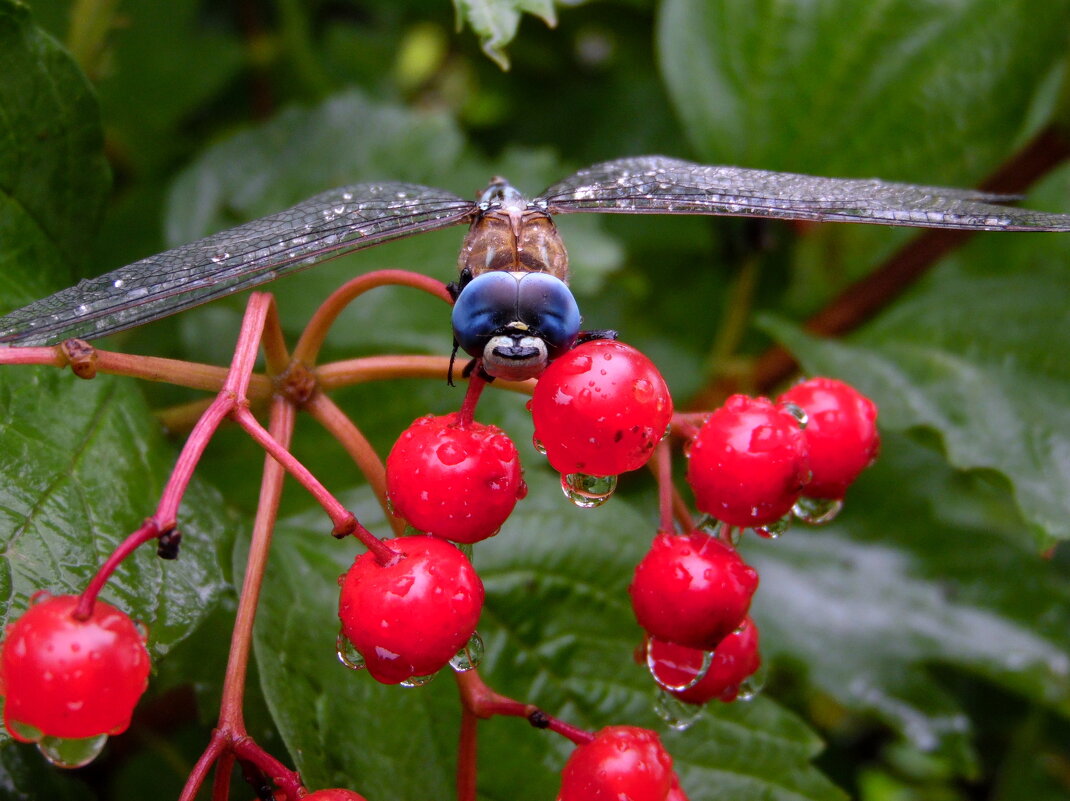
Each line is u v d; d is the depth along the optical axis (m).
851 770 0.19
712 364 0.18
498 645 0.13
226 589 0.12
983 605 0.17
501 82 0.23
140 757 0.15
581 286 0.16
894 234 0.17
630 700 0.13
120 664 0.10
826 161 0.17
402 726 0.12
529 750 0.12
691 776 0.13
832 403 0.12
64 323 0.11
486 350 0.11
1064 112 0.17
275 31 0.22
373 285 0.12
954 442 0.15
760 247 0.17
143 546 0.11
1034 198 0.17
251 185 0.17
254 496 0.14
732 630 0.11
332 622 0.13
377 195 0.13
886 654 0.16
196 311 0.16
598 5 0.21
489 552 0.13
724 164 0.17
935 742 0.16
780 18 0.16
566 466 0.11
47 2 0.16
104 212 0.14
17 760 0.12
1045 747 0.18
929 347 0.16
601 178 0.14
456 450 0.11
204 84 0.20
